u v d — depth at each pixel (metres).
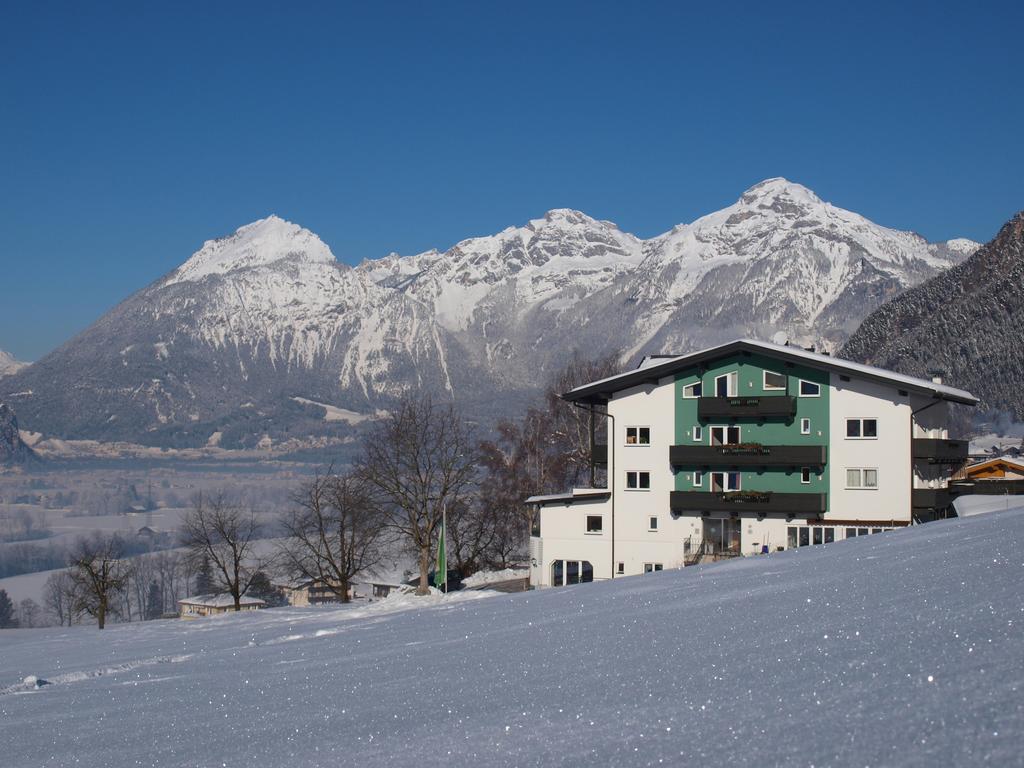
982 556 9.25
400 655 10.44
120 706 9.19
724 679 6.21
